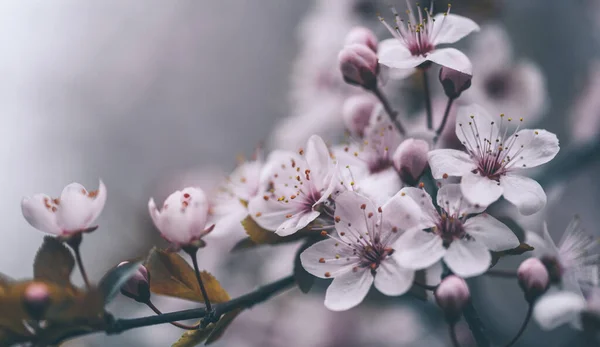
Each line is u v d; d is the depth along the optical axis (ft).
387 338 1.39
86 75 2.32
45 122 2.30
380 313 1.41
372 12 1.34
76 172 2.27
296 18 2.18
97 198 0.95
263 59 2.22
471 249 0.91
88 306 0.90
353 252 0.94
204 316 0.96
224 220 1.04
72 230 0.94
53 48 2.35
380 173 0.99
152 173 2.24
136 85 2.30
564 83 1.72
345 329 1.40
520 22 1.76
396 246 0.91
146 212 1.55
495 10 1.34
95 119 2.30
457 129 0.96
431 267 0.98
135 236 1.52
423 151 0.96
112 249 1.52
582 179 1.69
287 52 2.17
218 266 1.34
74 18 2.36
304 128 1.32
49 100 2.31
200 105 2.25
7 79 2.31
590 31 1.76
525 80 1.30
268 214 0.98
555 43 1.75
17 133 2.28
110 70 2.32
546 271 0.97
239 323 1.41
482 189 0.93
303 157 1.01
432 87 1.26
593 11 1.77
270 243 0.99
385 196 0.96
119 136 2.27
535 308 1.09
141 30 2.32
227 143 2.23
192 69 2.27
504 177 0.94
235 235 1.05
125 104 2.29
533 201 0.92
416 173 0.96
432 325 1.38
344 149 1.02
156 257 0.98
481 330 0.95
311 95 1.35
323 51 1.34
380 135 1.01
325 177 0.97
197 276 0.95
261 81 2.21
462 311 0.92
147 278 0.96
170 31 2.29
